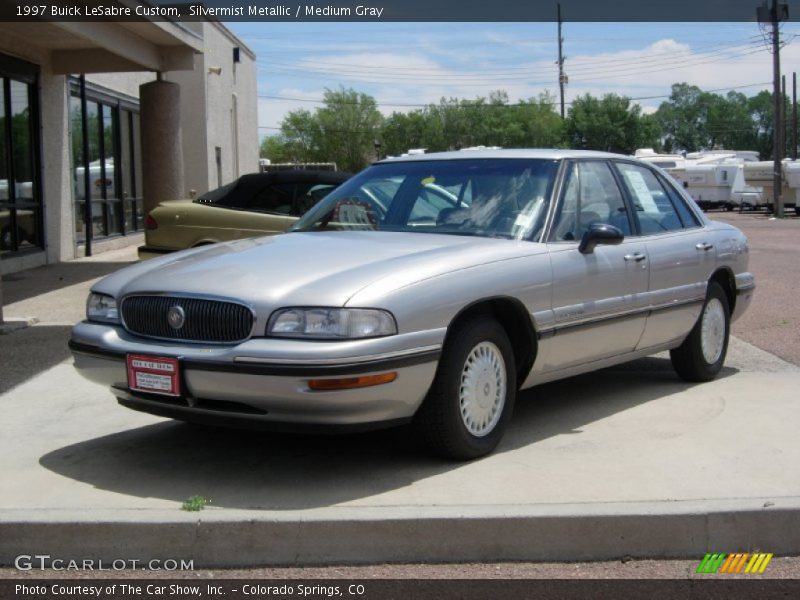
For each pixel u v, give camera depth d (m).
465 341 4.86
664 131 129.88
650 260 6.16
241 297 4.52
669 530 4.21
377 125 81.19
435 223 5.69
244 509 4.34
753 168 37.38
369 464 5.03
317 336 4.38
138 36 14.49
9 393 6.71
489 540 4.16
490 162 6.00
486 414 5.09
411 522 4.14
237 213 10.81
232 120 27.75
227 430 5.75
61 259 16.14
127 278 5.14
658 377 7.22
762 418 5.92
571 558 4.18
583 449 5.27
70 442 5.54
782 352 8.24
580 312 5.54
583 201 5.90
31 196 15.18
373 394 4.43
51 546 4.16
